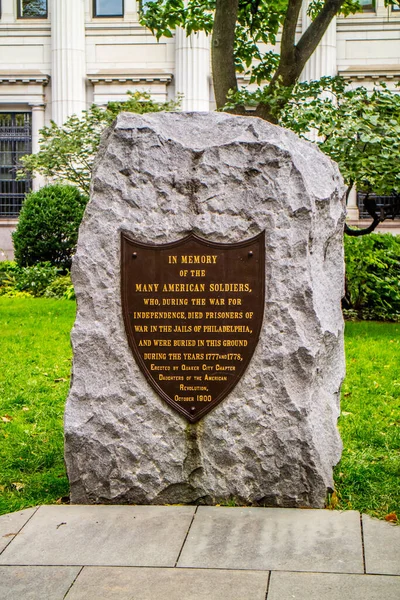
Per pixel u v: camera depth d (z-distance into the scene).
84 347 5.29
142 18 13.41
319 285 5.41
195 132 5.31
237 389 5.25
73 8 22.20
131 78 22.27
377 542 4.70
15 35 22.70
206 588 4.20
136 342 5.29
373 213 12.08
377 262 13.09
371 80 21.56
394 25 21.45
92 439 5.27
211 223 5.22
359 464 5.93
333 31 21.36
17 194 23.33
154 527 4.92
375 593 4.13
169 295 5.26
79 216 18.45
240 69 14.00
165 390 5.28
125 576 4.34
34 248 18.33
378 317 13.31
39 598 4.14
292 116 11.20
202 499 5.28
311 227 5.20
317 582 4.25
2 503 5.34
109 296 5.29
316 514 5.10
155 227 5.26
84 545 4.70
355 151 10.76
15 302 15.06
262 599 4.09
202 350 5.25
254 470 5.22
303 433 5.15
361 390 8.11
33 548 4.68
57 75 22.31
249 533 4.82
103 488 5.30
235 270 5.22
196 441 5.27
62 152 16.91
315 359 5.19
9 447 6.45
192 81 21.81
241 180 5.21
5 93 22.78
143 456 5.27
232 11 11.94
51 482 5.69
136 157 5.28
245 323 5.22
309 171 5.41
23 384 8.42
